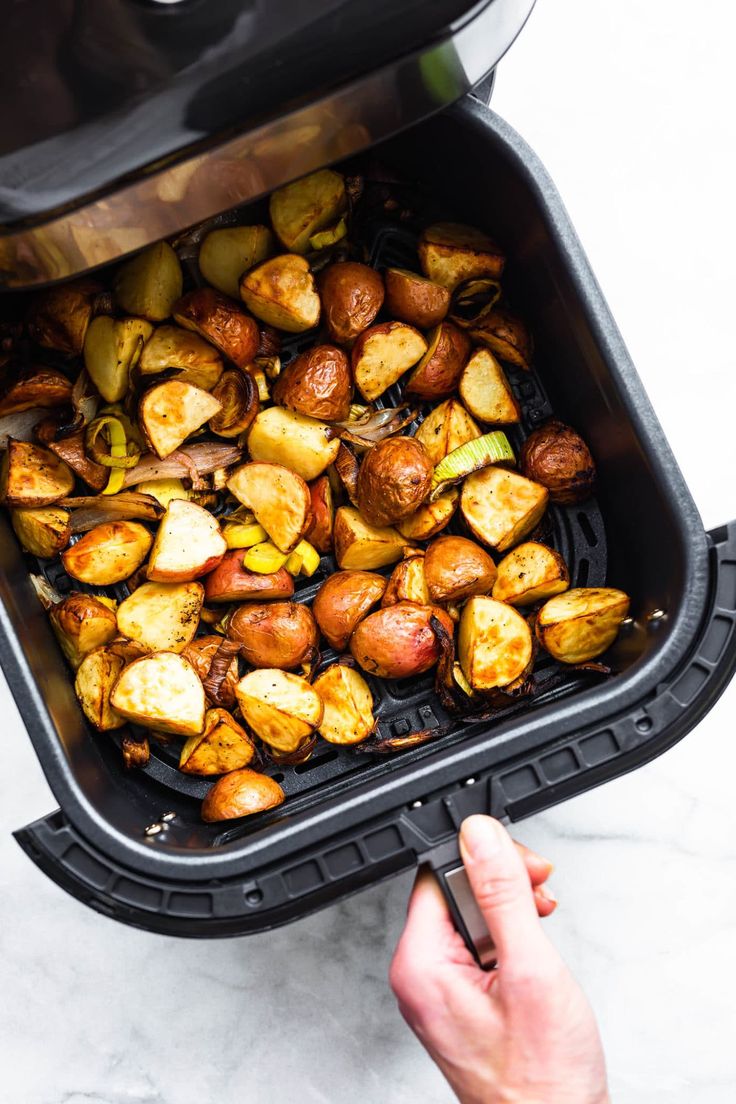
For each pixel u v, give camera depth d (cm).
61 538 58
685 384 68
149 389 57
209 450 59
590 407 57
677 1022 65
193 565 57
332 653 59
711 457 67
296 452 58
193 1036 65
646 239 69
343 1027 65
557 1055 50
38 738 51
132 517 59
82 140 45
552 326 58
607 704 51
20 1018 65
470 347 59
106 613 57
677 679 51
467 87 49
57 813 50
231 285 59
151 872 50
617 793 66
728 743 66
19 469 57
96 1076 65
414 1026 52
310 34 45
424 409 61
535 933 49
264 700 56
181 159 46
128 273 58
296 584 60
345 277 58
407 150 58
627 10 69
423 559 58
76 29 44
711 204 69
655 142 69
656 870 66
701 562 52
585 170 69
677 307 68
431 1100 64
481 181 57
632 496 56
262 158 47
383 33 45
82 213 46
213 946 65
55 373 58
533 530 60
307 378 57
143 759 57
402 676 57
